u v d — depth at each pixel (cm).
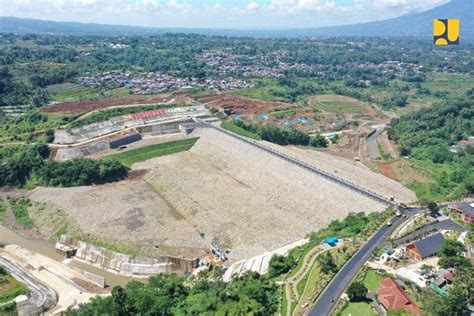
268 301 13612
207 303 13438
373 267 14875
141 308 13850
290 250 17850
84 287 17875
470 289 12262
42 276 18525
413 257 15300
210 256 19425
